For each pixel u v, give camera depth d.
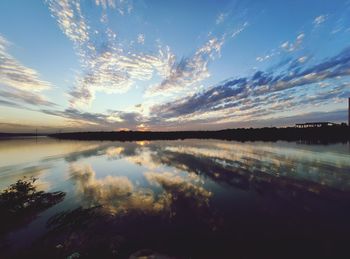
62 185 14.10
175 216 8.61
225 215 8.60
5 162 25.08
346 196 10.21
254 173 15.70
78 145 56.44
